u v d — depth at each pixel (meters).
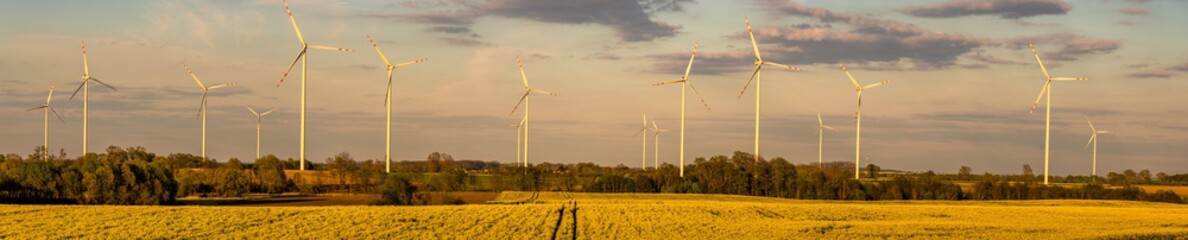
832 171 150.75
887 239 58.28
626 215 78.44
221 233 59.06
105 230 59.81
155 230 60.16
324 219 69.38
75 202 102.44
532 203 104.06
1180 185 170.62
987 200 131.12
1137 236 58.41
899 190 136.00
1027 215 83.06
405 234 59.19
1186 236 58.59
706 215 79.44
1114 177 181.12
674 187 145.88
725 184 144.88
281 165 153.25
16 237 55.66
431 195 111.75
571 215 77.25
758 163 146.25
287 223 65.88
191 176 123.69
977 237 59.00
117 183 103.81
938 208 93.75
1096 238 57.22
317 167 170.12
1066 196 136.88
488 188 143.25
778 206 94.56
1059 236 58.78
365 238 56.81
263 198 120.19
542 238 57.34
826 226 67.38
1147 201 127.19
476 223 67.81
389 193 107.12
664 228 65.50
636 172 161.00
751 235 60.44
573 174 165.75
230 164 148.25
